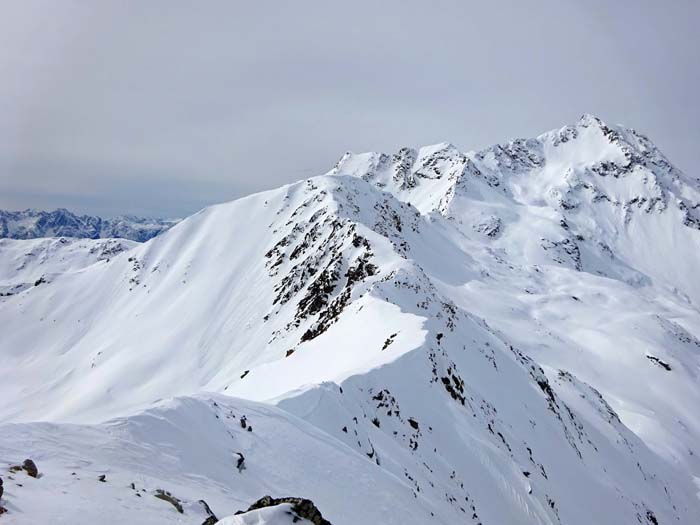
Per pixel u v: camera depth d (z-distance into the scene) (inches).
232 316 5979.3
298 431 871.1
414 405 1355.8
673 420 4495.6
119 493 445.7
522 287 7352.4
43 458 486.0
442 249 7381.9
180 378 5216.5
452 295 5467.5
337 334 2176.4
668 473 3189.0
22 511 357.4
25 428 533.0
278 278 5969.5
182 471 581.0
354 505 743.1
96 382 5748.0
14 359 7682.1
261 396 1820.9
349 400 1162.6
